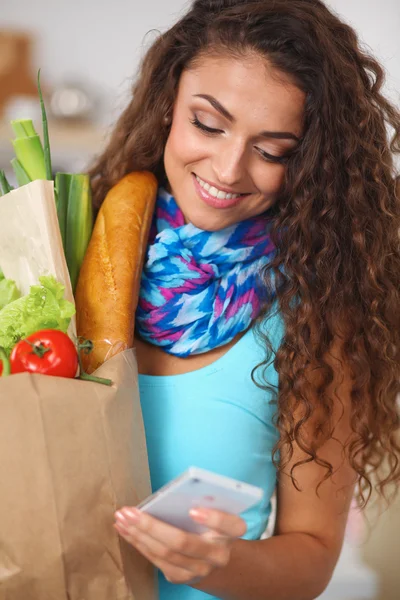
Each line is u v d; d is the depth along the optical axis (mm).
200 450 1149
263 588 1104
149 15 2977
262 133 1053
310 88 1064
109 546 893
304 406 1160
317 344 1163
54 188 1087
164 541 844
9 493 840
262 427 1187
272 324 1183
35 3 2953
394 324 1227
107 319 1018
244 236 1180
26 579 863
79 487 859
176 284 1149
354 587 1867
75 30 2971
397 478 1280
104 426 875
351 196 1170
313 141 1099
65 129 2766
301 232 1157
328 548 1204
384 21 2902
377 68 1199
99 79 3004
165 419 1153
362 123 1154
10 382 832
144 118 1220
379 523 1880
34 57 2973
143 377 1166
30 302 927
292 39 1042
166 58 1188
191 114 1074
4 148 2764
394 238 1222
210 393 1156
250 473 1182
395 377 1239
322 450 1199
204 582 1052
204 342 1154
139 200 1120
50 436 840
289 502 1225
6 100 2771
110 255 1061
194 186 1113
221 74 1042
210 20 1095
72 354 891
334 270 1173
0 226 1032
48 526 848
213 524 799
